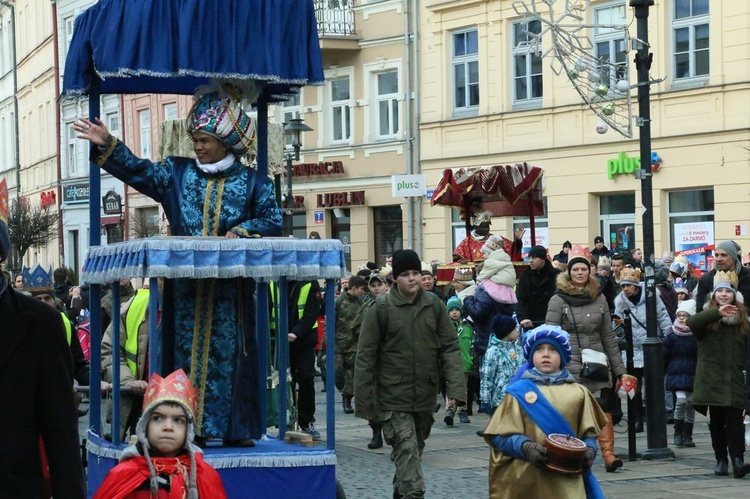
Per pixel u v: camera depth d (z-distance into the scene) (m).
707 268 28.73
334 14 40.78
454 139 37.56
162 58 7.85
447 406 18.03
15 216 46.94
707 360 12.91
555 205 34.59
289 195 30.03
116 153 7.98
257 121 9.03
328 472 7.68
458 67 37.69
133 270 7.32
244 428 7.89
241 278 7.98
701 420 18.41
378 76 40.50
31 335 5.23
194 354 7.86
